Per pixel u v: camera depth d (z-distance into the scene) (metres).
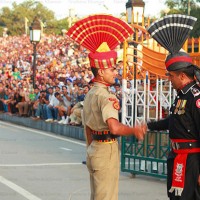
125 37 6.99
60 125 22.31
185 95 6.03
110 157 6.52
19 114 27.77
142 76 12.02
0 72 43.34
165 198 9.75
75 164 13.88
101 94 6.40
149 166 11.93
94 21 6.92
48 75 32.16
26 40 64.12
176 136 6.07
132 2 13.81
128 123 12.04
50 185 10.95
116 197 6.65
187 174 5.97
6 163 13.89
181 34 6.47
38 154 15.75
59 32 94.19
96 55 6.54
